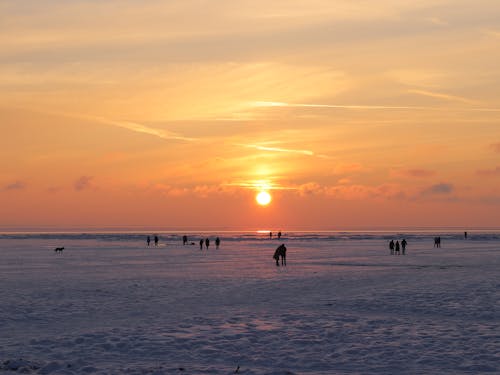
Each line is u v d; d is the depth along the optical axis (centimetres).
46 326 1497
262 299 2045
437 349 1191
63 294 2177
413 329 1416
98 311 1756
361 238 11856
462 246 7544
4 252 5969
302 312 1717
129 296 2125
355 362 1098
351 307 1814
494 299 1925
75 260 4475
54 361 1084
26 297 2080
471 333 1355
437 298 1964
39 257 4947
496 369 1034
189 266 3747
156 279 2795
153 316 1658
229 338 1317
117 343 1259
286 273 3153
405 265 3791
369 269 3444
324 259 4566
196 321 1551
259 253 5669
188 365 1076
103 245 8156
